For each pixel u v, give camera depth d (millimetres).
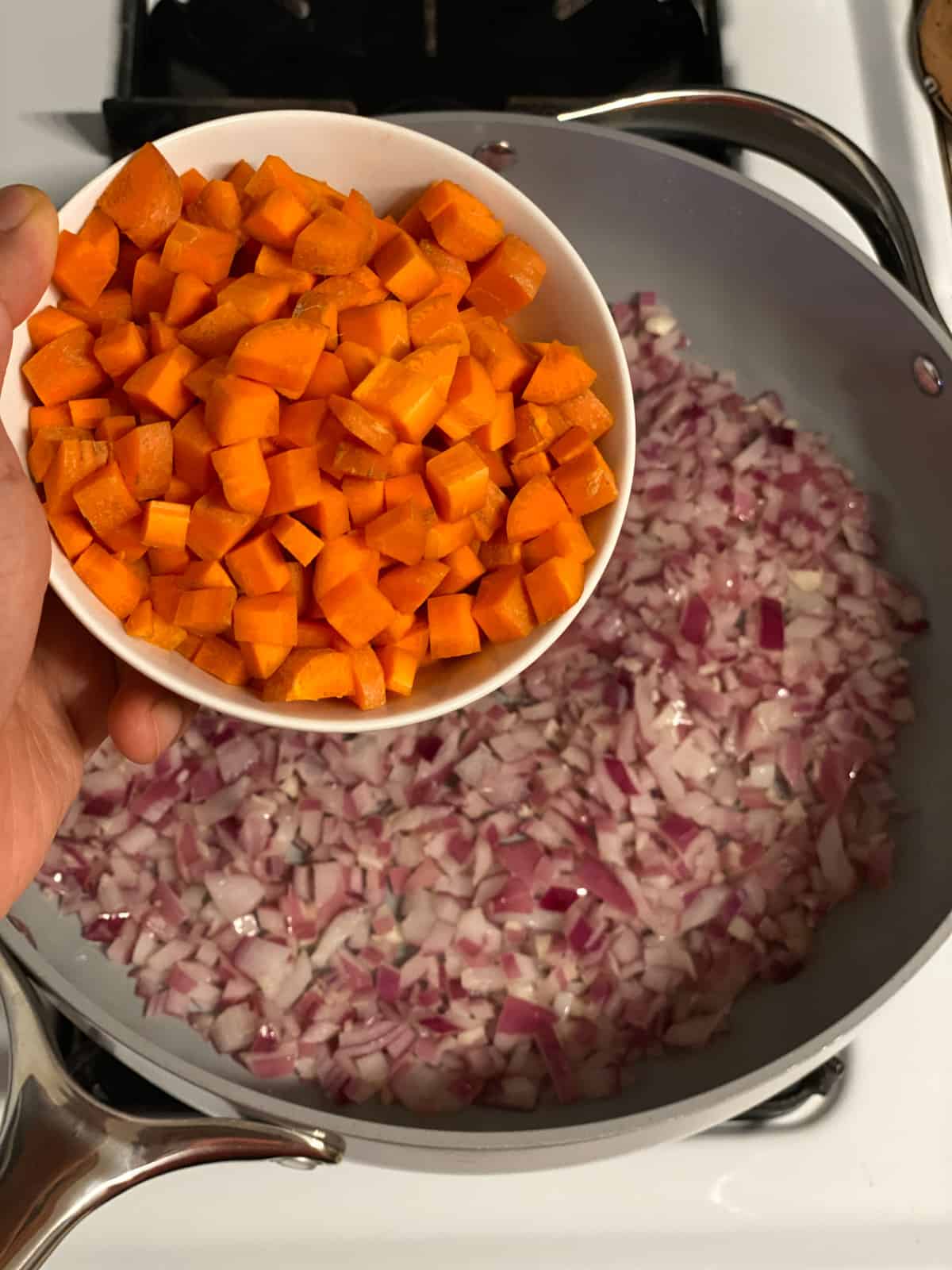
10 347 247
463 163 288
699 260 381
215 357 260
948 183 386
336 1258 284
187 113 359
